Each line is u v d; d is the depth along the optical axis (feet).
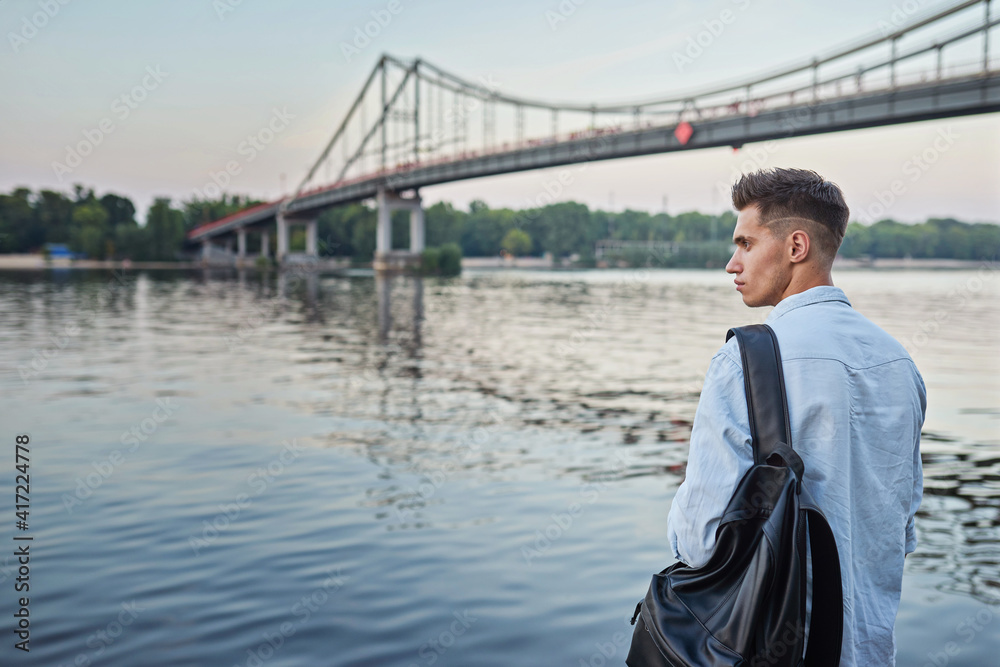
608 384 37.50
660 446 23.70
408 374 40.81
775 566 3.74
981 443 24.66
